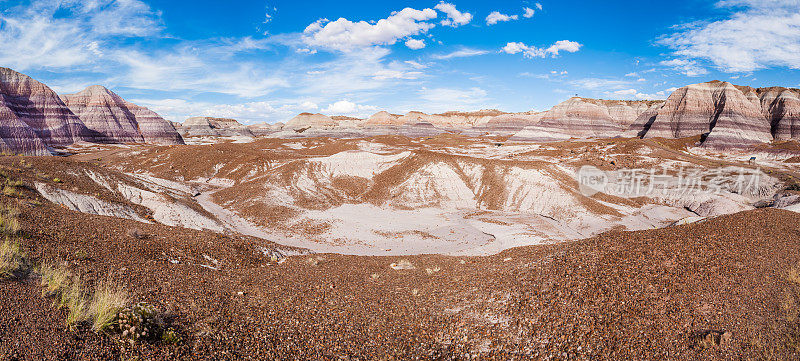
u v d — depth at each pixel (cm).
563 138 14200
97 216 1809
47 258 1030
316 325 1003
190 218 2883
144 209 2888
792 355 809
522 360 907
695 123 12344
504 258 1695
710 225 1446
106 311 786
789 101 11888
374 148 10188
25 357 621
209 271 1390
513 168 5059
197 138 16988
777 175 5247
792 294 985
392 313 1112
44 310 747
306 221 3600
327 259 2027
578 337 940
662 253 1243
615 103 18375
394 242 3145
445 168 5238
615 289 1088
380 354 922
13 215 1281
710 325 909
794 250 1203
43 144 8281
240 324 948
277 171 5344
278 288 1236
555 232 3459
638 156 6819
